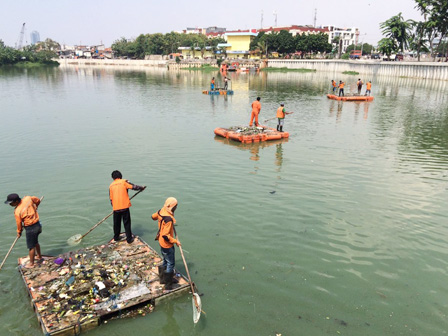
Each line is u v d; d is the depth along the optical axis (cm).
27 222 688
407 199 1073
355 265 745
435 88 4806
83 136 1847
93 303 607
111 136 1848
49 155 1491
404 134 1989
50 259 732
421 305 633
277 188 1145
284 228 888
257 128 1900
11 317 589
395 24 7475
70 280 657
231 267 730
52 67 11988
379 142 1795
